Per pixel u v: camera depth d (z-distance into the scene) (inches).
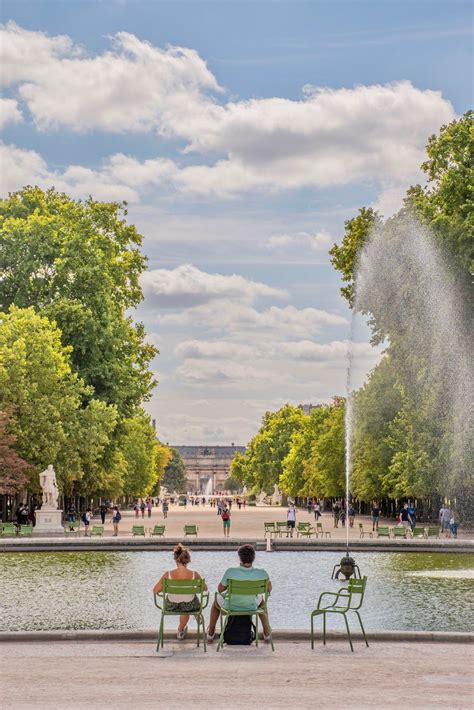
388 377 3826.3
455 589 1411.2
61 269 3292.3
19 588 1412.4
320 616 1149.1
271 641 801.6
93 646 817.5
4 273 3403.1
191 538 2250.2
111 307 3371.1
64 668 711.1
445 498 3088.1
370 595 1341.0
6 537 2486.5
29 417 2962.6
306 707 577.0
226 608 806.5
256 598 817.5
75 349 3270.2
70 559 1950.1
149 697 605.3
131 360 3521.2
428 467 2913.4
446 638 851.4
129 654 773.9
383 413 3823.8
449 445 2544.3
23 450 2965.1
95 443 3159.5
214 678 670.5
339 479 5073.8
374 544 2199.8
